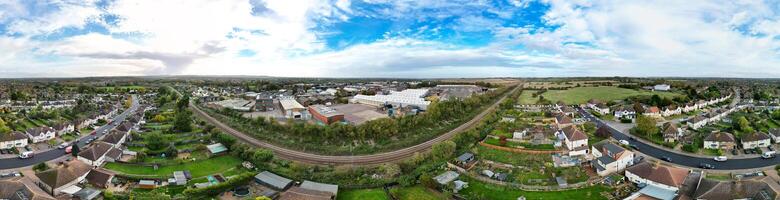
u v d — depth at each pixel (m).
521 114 190.25
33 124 179.12
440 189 99.56
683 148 124.75
